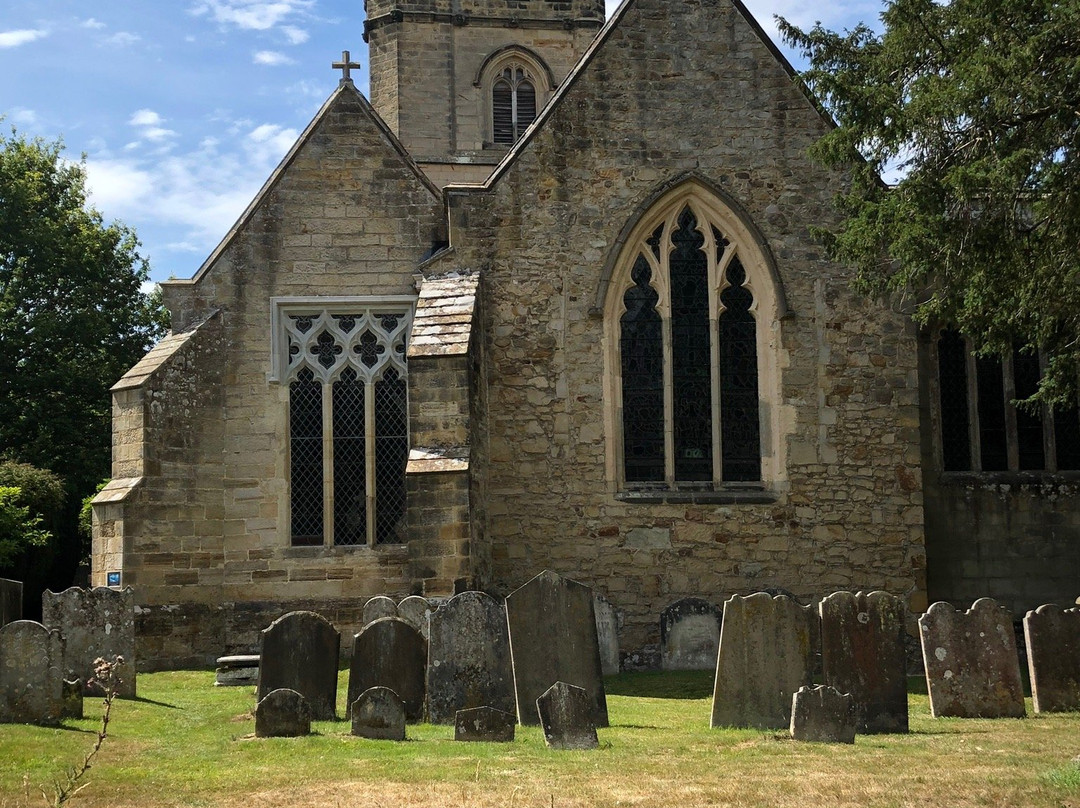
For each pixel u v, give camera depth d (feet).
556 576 55.52
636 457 85.46
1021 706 57.36
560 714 48.98
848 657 53.57
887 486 85.51
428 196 87.35
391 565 83.51
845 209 78.02
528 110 131.75
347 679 70.69
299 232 86.38
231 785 41.42
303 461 85.15
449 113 129.70
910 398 86.17
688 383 86.22
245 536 83.35
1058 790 39.99
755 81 87.71
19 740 47.21
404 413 85.81
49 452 133.59
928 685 58.59
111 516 79.92
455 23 130.52
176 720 56.18
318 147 86.99
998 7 67.31
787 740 50.31
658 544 83.82
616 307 85.87
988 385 92.53
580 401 84.84
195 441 83.25
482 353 82.38
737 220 86.74
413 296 86.17
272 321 85.51
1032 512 90.84
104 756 46.34
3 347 137.39
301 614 57.06
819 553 84.58
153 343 149.38
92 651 62.49
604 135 86.69
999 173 64.80
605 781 41.98
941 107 67.36
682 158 86.84
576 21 131.95
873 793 39.93
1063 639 59.11
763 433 85.87
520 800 39.22
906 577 84.84
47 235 140.97
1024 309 70.90
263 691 56.65
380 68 130.41
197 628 81.51
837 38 76.13
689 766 44.60
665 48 87.61
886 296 84.74
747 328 86.99
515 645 55.01
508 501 83.61
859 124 70.38
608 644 76.59
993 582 90.07
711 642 78.79
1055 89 66.44
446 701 55.42
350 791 40.55
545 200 85.97
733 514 84.43
